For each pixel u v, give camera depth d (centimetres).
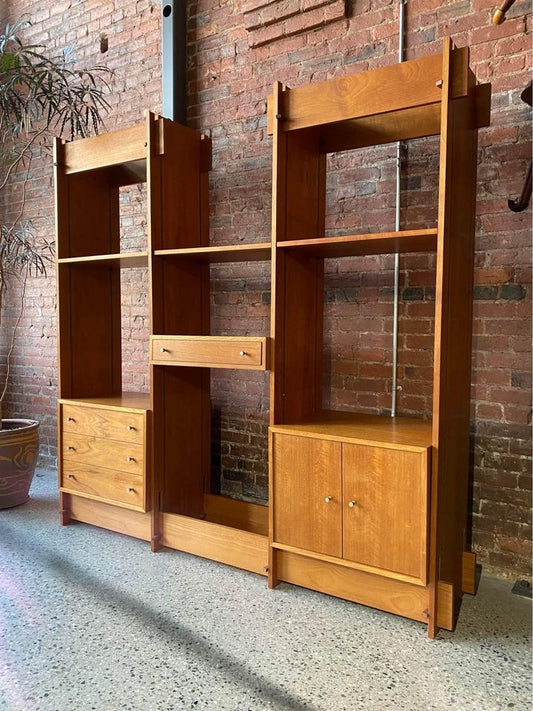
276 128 214
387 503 194
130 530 271
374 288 259
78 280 294
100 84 354
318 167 249
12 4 400
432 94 185
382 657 179
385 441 193
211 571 239
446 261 183
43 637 188
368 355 262
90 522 285
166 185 258
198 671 171
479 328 231
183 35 311
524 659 178
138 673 170
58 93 317
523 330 222
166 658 177
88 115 347
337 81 203
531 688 164
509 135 222
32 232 399
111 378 316
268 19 280
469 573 219
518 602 213
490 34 225
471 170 215
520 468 227
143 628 194
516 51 220
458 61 177
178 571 239
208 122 308
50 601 212
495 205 226
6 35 318
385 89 194
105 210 308
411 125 229
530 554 226
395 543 193
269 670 172
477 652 181
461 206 200
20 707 154
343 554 205
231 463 310
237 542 236
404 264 250
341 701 158
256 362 221
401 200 249
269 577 224
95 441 273
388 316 256
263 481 298
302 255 239
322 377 263
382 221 256
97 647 183
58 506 321
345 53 262
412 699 159
